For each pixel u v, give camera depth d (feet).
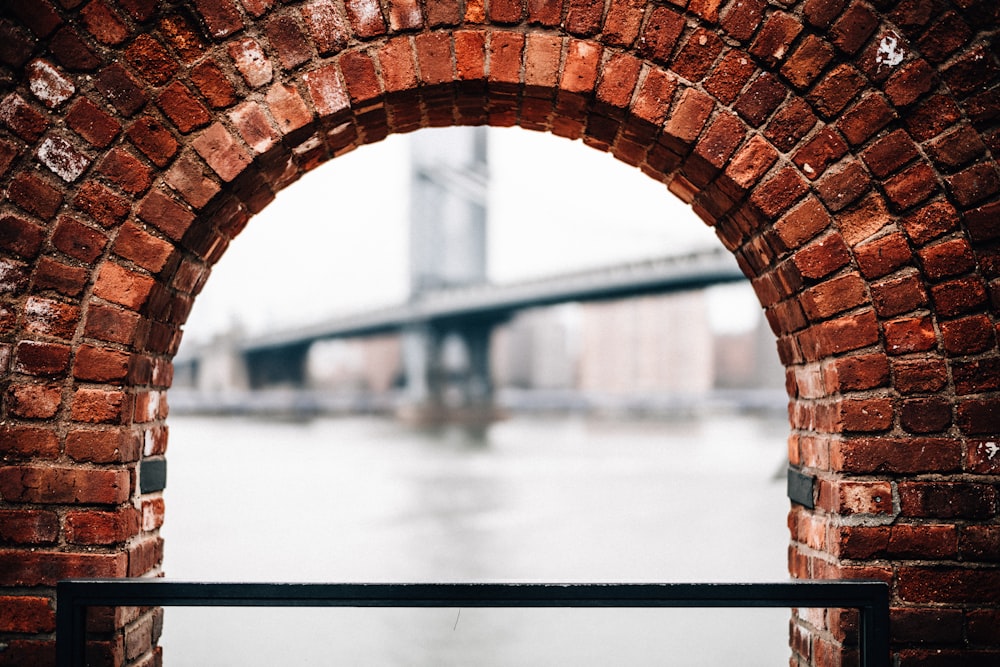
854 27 7.04
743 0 7.08
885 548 6.76
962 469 6.79
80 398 6.80
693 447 136.46
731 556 41.91
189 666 7.52
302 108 7.06
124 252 6.93
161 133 7.00
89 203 6.95
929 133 7.03
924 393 6.85
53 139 6.96
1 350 6.82
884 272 6.96
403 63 7.10
